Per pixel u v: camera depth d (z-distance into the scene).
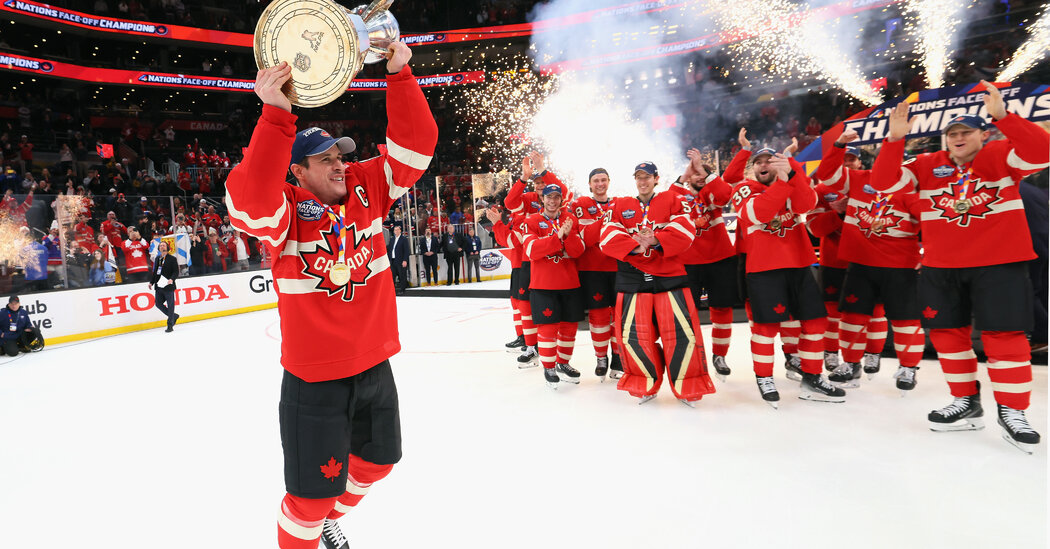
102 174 20.75
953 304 4.00
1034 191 5.33
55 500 3.72
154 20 23.94
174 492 3.74
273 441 4.64
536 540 2.89
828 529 2.85
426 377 6.40
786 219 4.73
